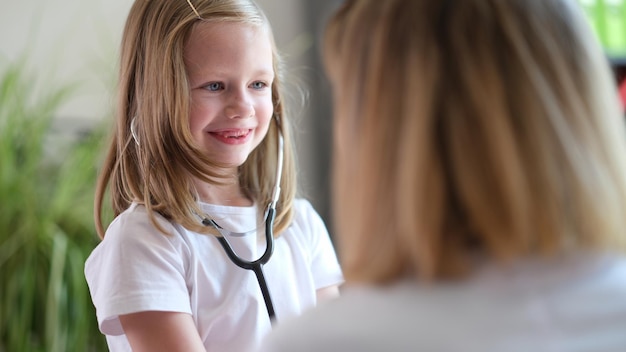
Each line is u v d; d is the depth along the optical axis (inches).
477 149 32.7
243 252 62.9
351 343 33.6
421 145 32.9
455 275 33.1
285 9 132.8
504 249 32.4
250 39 62.2
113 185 65.4
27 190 114.5
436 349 32.4
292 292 64.2
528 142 32.8
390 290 34.3
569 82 34.2
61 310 111.5
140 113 62.1
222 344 60.5
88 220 115.0
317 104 130.2
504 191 32.2
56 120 127.0
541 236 32.6
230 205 64.8
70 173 116.4
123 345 61.7
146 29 62.3
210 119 61.1
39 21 127.6
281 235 66.3
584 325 32.6
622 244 34.8
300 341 34.6
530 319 32.5
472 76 33.3
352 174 35.9
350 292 35.7
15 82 119.3
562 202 32.9
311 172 130.1
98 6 129.3
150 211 60.1
